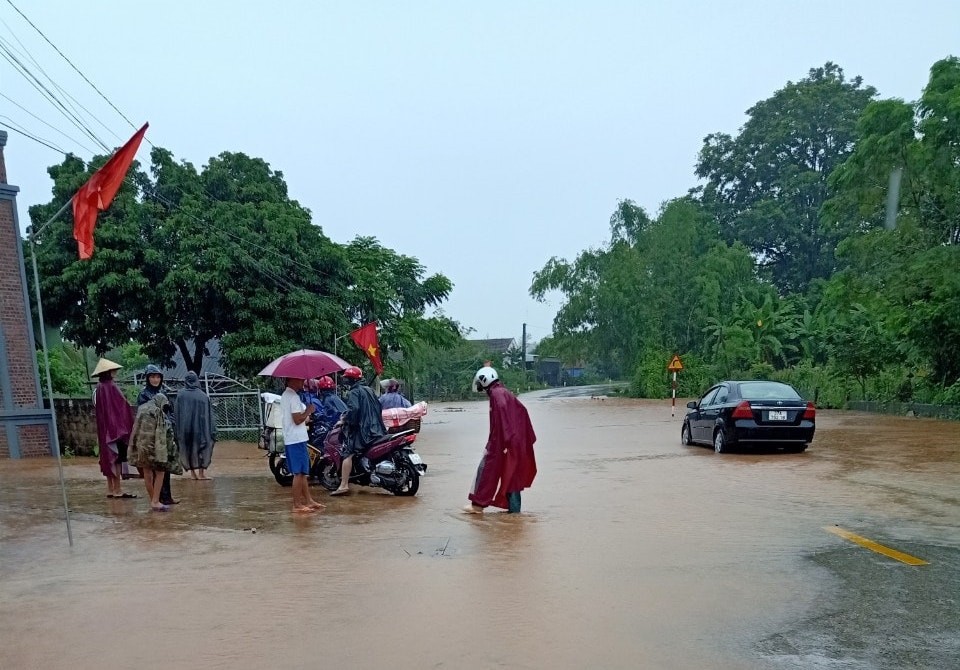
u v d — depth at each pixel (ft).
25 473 47.47
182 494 38.70
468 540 26.50
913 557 23.76
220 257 75.56
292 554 24.75
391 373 110.73
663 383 160.76
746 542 25.91
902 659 15.78
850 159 86.79
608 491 37.63
